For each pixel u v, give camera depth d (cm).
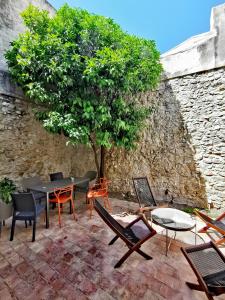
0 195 364
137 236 254
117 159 596
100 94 433
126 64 385
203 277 175
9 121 411
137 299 185
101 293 191
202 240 296
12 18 428
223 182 420
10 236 302
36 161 474
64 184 391
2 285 200
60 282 205
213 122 428
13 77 395
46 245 280
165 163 506
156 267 232
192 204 467
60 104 386
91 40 388
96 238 301
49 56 356
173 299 185
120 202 498
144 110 478
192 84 455
